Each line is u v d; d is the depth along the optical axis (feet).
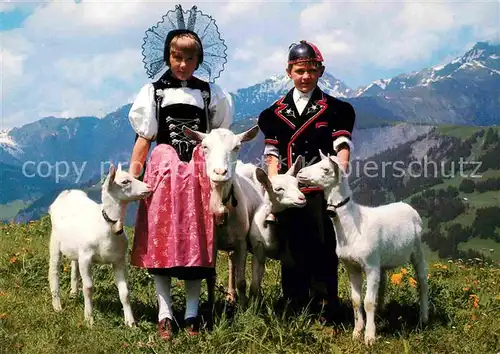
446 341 9.78
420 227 10.78
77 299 11.75
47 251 15.79
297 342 9.27
